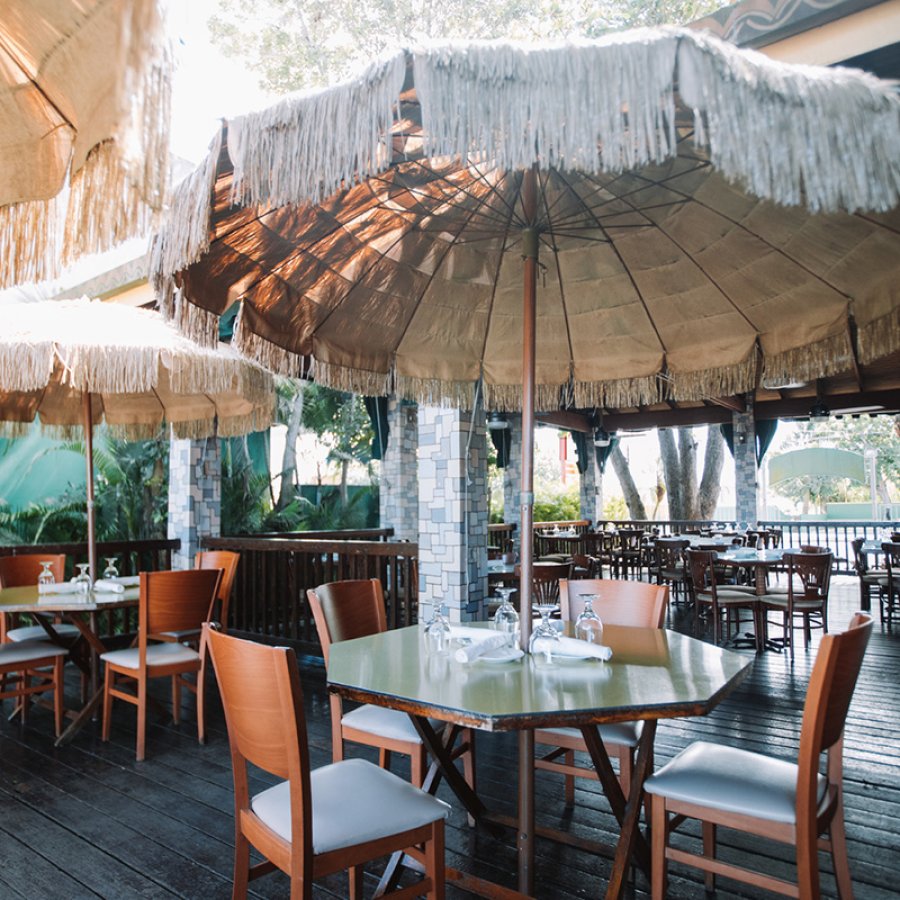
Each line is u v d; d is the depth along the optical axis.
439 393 3.12
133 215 1.20
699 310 2.84
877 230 2.21
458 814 2.81
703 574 6.34
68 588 4.14
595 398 3.16
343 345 2.86
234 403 5.14
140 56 1.02
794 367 2.67
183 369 4.02
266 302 2.53
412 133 1.73
